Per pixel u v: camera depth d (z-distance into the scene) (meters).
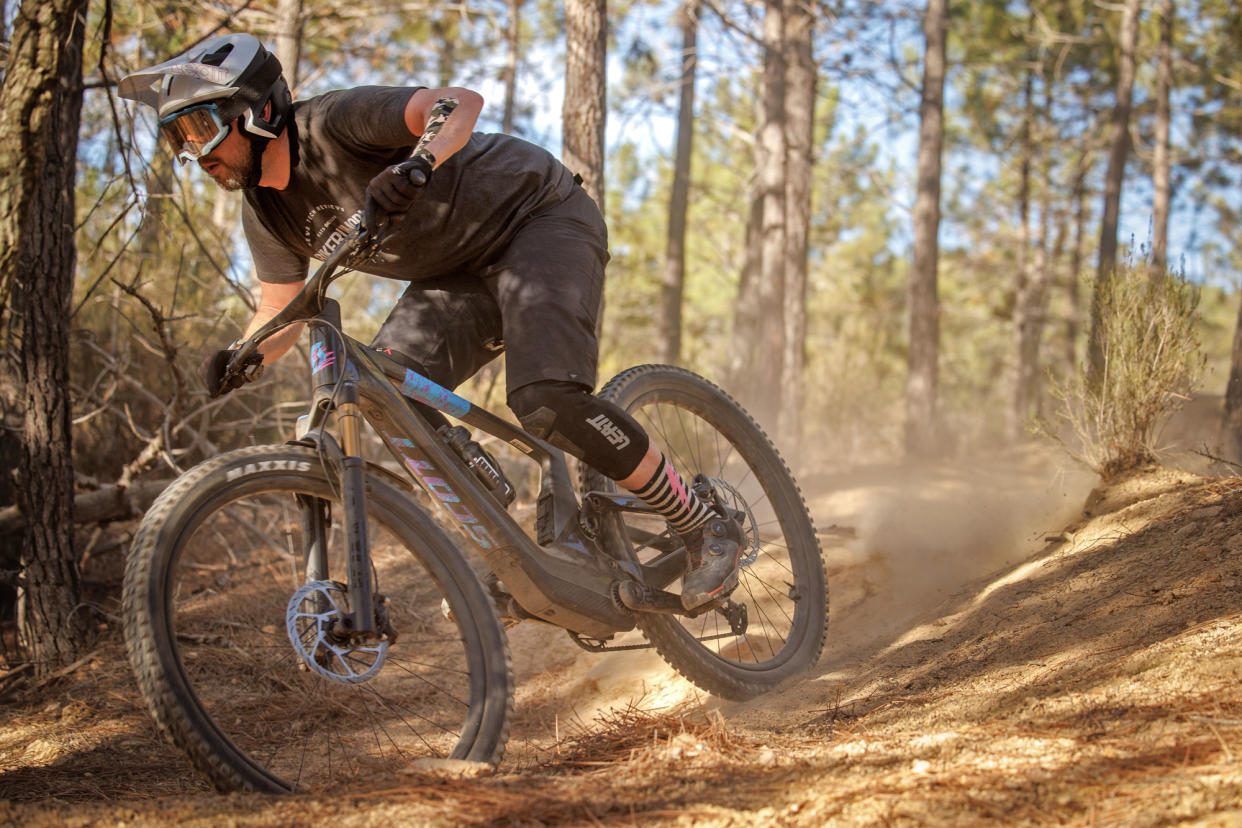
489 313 2.68
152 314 4.68
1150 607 2.74
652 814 1.77
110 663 4.55
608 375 9.28
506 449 7.66
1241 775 1.59
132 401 6.57
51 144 4.73
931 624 3.39
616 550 2.80
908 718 2.42
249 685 4.20
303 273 2.74
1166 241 16.97
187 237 6.41
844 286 22.77
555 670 4.21
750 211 15.05
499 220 2.53
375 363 2.41
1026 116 20.58
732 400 3.49
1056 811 1.61
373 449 6.50
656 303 21.89
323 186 2.42
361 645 2.11
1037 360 22.78
